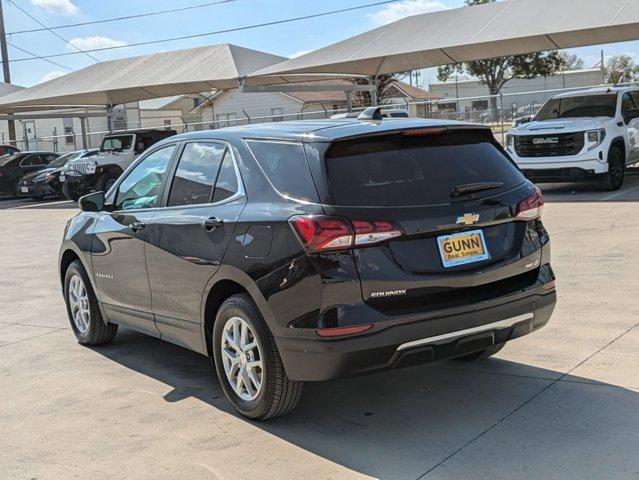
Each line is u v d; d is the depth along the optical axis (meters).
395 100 50.78
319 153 4.12
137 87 25.56
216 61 25.72
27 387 5.42
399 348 3.91
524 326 4.40
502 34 18.89
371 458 3.89
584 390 4.61
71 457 4.14
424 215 4.01
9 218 19.97
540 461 3.71
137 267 5.38
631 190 14.59
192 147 5.19
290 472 3.79
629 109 15.47
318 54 22.69
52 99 28.23
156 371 5.66
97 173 21.47
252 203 4.37
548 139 14.23
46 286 9.51
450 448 3.94
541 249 4.52
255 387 4.39
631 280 7.27
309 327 3.90
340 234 3.85
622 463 3.63
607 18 17.41
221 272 4.43
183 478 3.80
